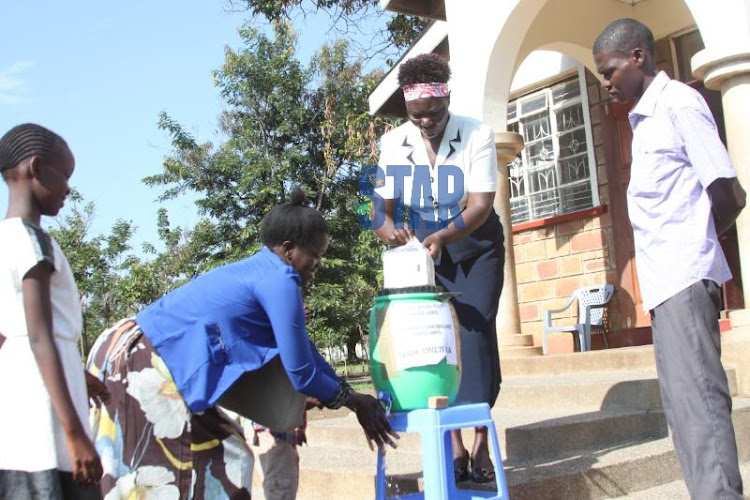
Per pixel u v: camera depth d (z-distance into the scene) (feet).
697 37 26.17
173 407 9.48
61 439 7.63
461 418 10.01
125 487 9.42
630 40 10.46
